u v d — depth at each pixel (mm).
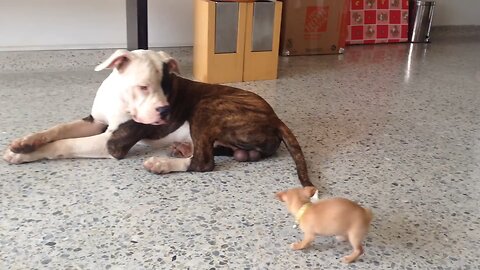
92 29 2461
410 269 1044
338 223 1000
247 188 1325
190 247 1067
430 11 3377
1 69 2277
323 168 1473
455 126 1890
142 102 1310
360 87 2322
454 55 3117
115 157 1424
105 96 1410
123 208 1195
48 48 2408
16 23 2311
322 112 1951
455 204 1313
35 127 1626
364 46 3232
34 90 2020
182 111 1443
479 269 1059
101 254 1028
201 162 1382
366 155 1581
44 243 1052
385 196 1331
